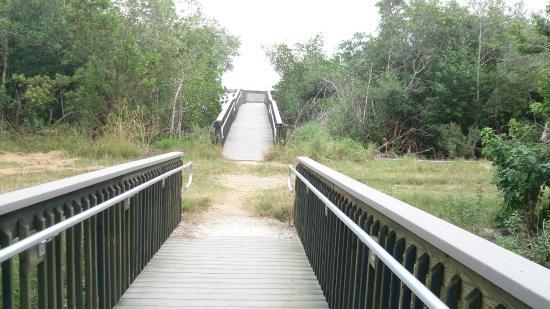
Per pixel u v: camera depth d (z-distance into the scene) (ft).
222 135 50.83
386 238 7.08
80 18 47.16
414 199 26.02
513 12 71.56
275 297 11.63
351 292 9.07
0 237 5.99
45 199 6.68
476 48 71.97
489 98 67.87
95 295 9.11
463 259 4.47
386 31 72.84
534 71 60.54
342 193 10.57
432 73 69.77
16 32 53.88
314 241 13.82
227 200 25.75
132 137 42.73
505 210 20.89
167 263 13.99
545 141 21.29
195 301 11.05
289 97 79.05
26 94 49.90
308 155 44.96
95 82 47.14
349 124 65.00
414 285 4.84
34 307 9.47
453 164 42.80
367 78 70.74
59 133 46.32
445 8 72.54
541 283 3.53
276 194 25.90
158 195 15.19
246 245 16.66
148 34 52.49
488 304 4.31
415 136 69.97
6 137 44.75
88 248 8.73
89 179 8.28
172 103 53.88
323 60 80.12
